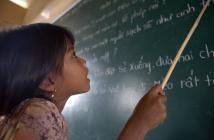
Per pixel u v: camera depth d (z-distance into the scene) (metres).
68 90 0.53
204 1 0.77
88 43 1.57
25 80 0.43
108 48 1.30
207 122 0.66
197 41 0.75
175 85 0.79
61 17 2.31
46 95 0.49
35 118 0.40
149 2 1.04
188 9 0.82
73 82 0.53
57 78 0.50
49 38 0.45
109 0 1.44
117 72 1.15
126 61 1.10
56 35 0.47
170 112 0.78
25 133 0.39
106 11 1.44
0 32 0.46
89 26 1.63
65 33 0.51
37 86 0.45
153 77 0.90
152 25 0.98
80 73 0.54
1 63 0.42
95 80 1.34
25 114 0.41
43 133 0.39
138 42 1.05
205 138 0.66
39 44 0.44
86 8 1.78
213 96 0.66
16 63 0.42
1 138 0.40
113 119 1.09
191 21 0.80
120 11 1.27
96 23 1.54
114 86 1.14
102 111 1.19
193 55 0.75
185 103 0.74
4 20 3.23
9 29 0.47
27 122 0.40
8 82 0.43
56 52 0.45
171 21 0.89
